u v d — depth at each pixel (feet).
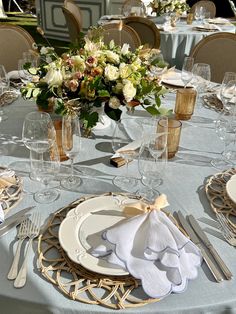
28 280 2.19
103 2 17.92
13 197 2.99
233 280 2.27
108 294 2.10
